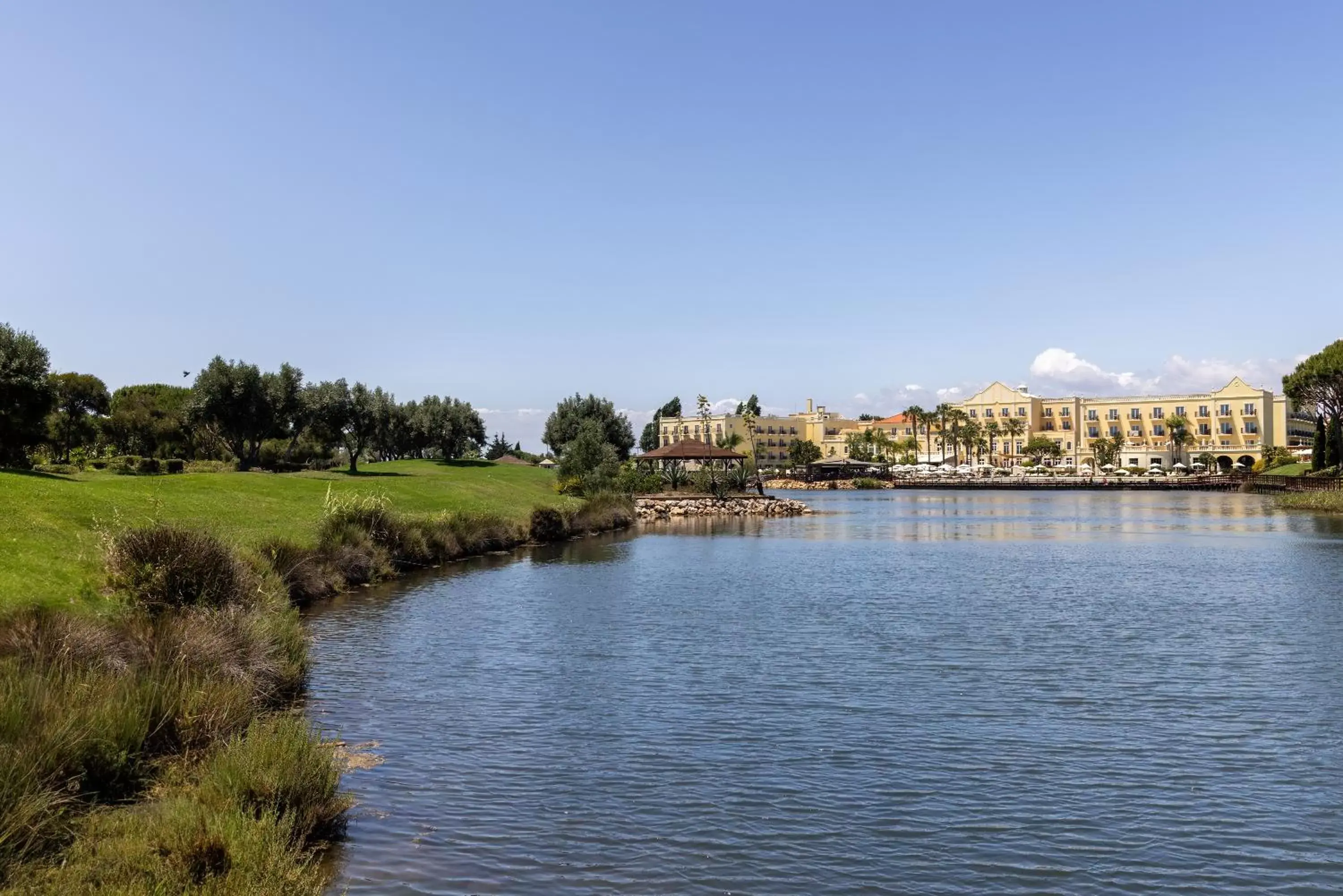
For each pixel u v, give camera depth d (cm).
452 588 3238
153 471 6178
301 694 1731
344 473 7144
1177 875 1018
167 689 1293
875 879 1002
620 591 3212
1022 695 1762
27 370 4453
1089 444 19962
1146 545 5253
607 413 11106
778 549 5075
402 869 998
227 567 1950
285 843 948
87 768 1082
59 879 846
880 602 2981
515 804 1194
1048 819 1166
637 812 1173
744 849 1070
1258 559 4375
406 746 1426
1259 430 18512
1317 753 1423
